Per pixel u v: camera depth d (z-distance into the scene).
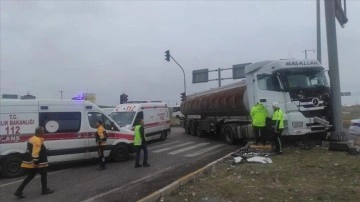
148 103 23.66
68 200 9.46
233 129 20.09
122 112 22.98
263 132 16.02
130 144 16.17
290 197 8.09
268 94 16.20
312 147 15.65
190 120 28.95
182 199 8.49
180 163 14.65
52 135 14.26
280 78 15.93
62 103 14.64
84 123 15.03
